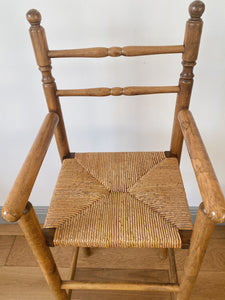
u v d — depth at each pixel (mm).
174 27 737
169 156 800
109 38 763
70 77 839
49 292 977
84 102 890
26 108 909
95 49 669
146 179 728
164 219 620
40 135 635
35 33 636
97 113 921
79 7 707
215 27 728
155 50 662
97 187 715
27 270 1044
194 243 525
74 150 1051
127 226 605
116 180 733
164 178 725
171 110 905
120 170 761
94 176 750
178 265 1045
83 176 748
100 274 1027
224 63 792
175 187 698
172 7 703
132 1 695
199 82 834
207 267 1027
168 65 804
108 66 809
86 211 648
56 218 631
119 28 744
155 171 749
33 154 569
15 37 755
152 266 1043
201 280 990
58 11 715
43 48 661
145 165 772
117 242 578
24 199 469
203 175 485
